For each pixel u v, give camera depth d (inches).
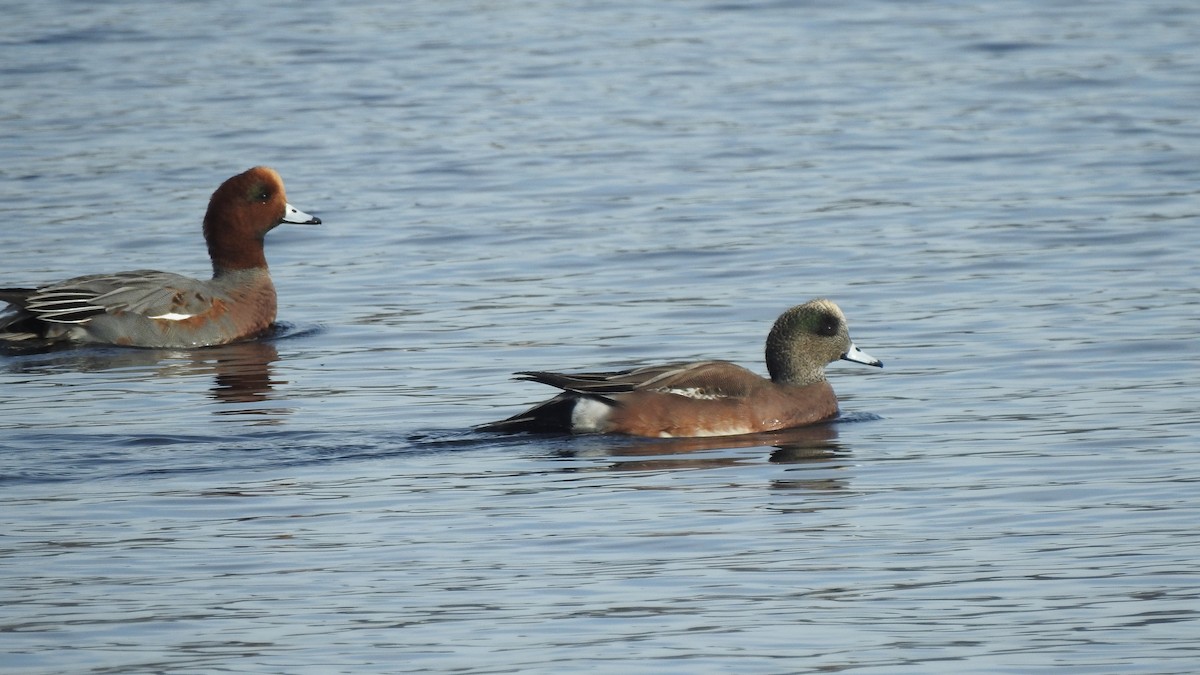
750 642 393.4
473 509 495.5
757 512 489.7
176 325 733.3
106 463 546.0
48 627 406.9
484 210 928.9
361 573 442.0
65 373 683.4
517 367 660.1
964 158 1015.0
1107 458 532.7
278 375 666.8
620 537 468.1
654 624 405.4
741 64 1309.1
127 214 928.3
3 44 1407.5
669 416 577.0
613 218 904.3
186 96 1225.4
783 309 733.9
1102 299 732.7
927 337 690.2
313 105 1192.8
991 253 815.1
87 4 1590.8
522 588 429.7
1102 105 1140.5
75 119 1157.7
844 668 378.6
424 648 392.5
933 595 421.4
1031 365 645.9
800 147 1055.0
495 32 1454.2
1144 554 446.6
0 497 511.8
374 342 709.3
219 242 764.0
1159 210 881.5
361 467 542.0
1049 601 416.5
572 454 556.7
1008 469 525.7
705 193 952.3
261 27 1485.0
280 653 390.6
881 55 1327.5
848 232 862.5
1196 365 634.8
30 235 887.7
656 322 718.5
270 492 514.6
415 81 1267.2
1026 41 1360.7
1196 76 1213.1
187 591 430.3
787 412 588.4
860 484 516.7
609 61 1327.5
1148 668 376.5
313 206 947.3
